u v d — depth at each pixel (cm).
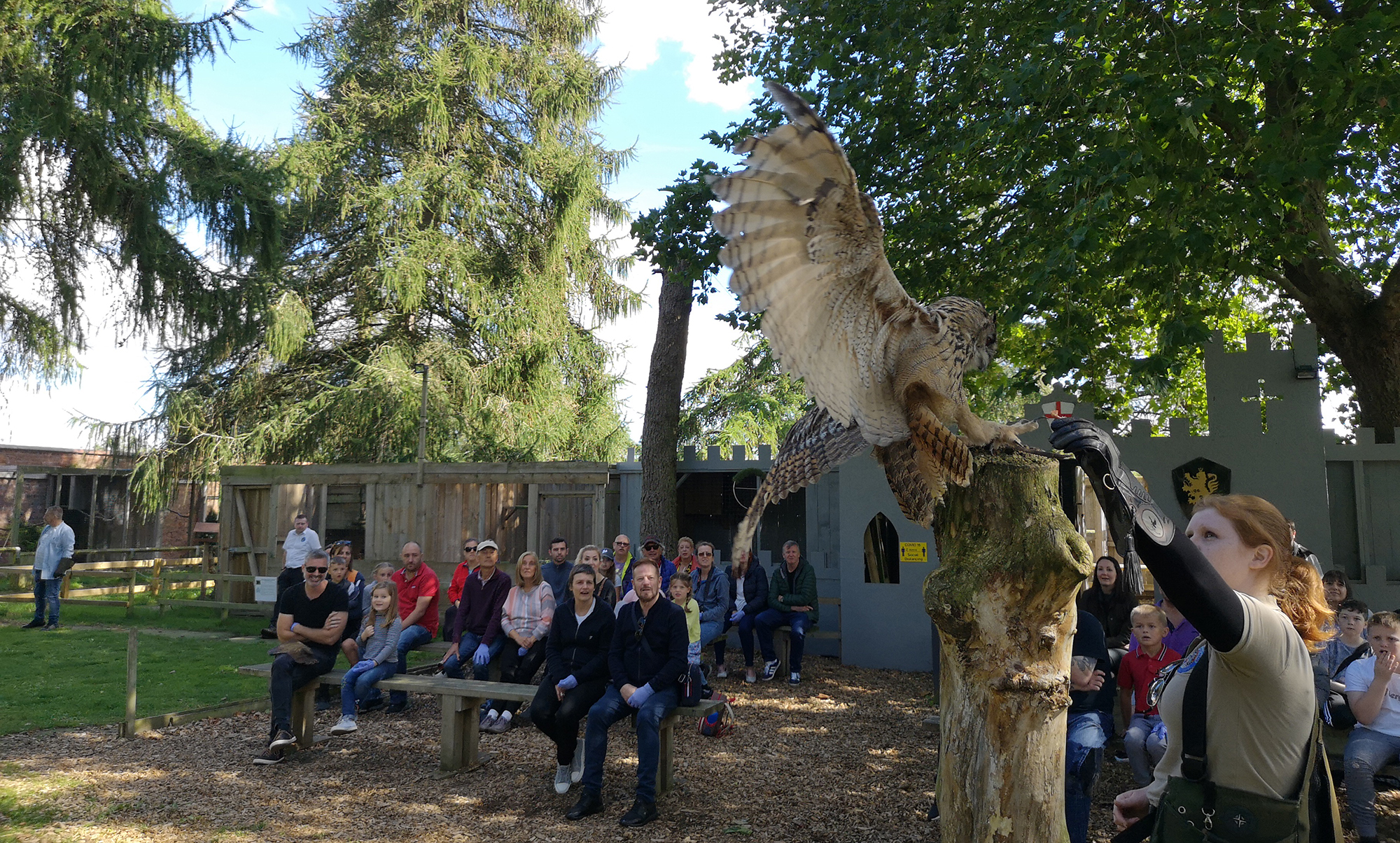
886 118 993
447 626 923
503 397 2027
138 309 1257
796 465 257
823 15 998
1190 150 749
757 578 1002
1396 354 956
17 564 1777
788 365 194
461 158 2139
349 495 1402
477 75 2067
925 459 221
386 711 813
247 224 1273
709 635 947
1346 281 988
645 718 552
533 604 785
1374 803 471
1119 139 718
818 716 807
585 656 595
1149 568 173
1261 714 184
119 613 1416
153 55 1130
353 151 2100
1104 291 1016
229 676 924
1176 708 203
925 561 1073
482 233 2180
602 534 1252
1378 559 920
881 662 1074
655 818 540
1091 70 773
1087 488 870
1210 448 938
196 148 1269
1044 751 255
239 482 1466
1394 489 923
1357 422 1247
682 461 1321
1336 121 755
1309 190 930
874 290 196
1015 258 909
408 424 1781
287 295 1778
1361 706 475
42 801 546
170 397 1844
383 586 758
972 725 262
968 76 902
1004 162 848
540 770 640
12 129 1057
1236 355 942
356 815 541
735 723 777
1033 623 250
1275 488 918
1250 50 718
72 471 2477
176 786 586
